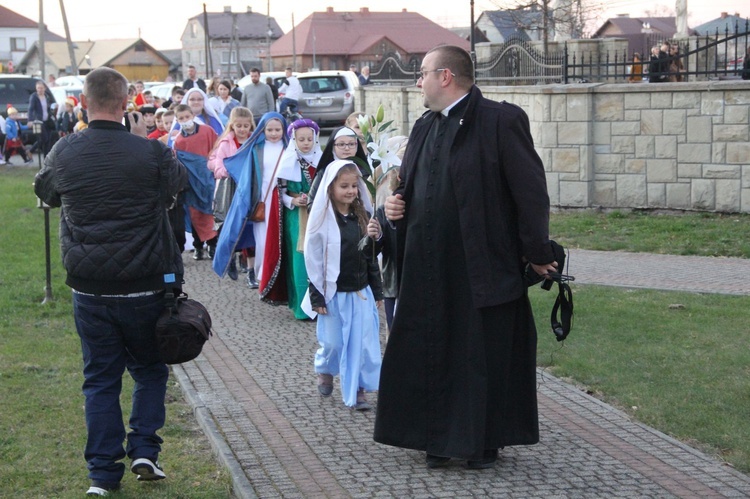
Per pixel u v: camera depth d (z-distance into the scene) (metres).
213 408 5.92
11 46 109.75
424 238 4.80
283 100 21.59
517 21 23.45
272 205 8.17
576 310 8.08
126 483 4.77
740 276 9.52
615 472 4.81
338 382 6.50
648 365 6.52
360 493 4.60
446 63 4.75
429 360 4.84
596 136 13.31
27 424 5.62
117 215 4.43
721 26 41.66
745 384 6.05
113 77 4.51
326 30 89.38
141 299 4.51
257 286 9.88
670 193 12.96
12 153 24.59
